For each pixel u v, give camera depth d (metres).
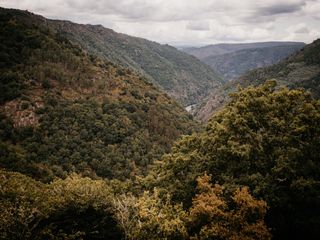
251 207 18.69
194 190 24.44
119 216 23.20
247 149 22.81
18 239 20.42
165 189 25.23
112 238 24.23
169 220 19.67
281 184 22.98
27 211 21.81
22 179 32.41
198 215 19.56
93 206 25.20
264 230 18.17
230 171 23.89
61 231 22.47
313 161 23.77
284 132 25.09
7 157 56.75
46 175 55.53
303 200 22.47
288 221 23.67
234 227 18.56
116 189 31.86
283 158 22.50
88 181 29.31
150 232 19.28
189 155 27.36
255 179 22.14
